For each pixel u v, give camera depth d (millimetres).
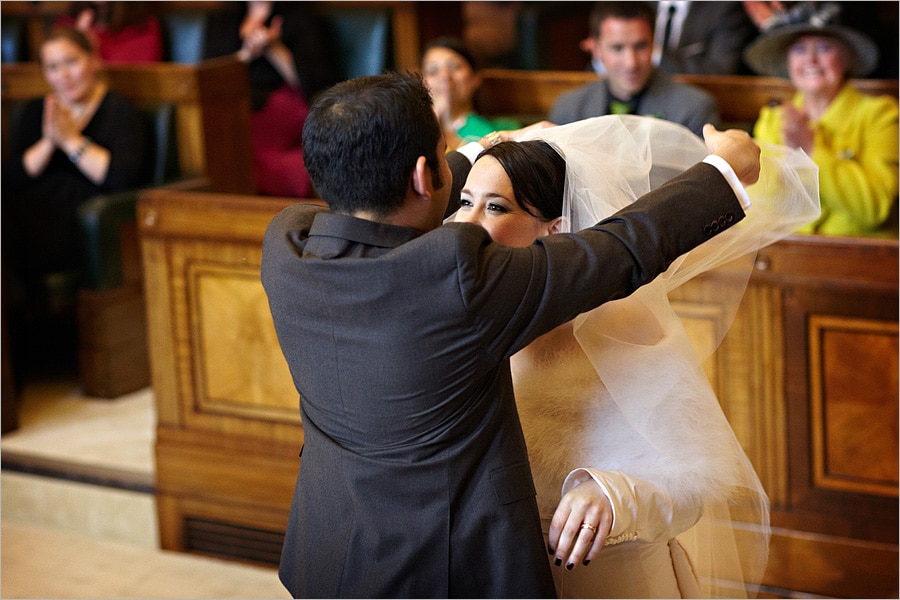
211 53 5781
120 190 4609
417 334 1495
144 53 5656
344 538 1630
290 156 5562
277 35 5613
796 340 2891
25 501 3959
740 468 1898
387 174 1531
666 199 1565
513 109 4496
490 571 1591
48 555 3672
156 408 3619
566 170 1765
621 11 3732
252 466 3484
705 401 1834
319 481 1665
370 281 1500
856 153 3691
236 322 3420
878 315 2793
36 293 4605
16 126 4824
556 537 1672
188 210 3396
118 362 4582
